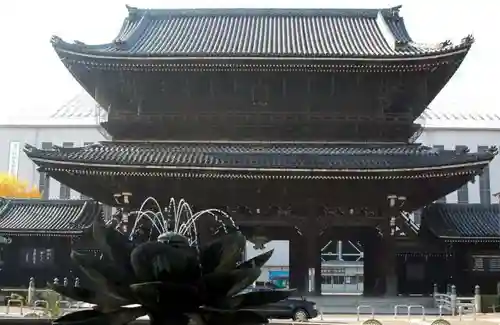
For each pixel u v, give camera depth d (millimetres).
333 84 43125
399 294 44469
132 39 46531
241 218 41781
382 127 43344
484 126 87062
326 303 40281
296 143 43000
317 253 41188
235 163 38812
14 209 49344
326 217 41625
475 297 41219
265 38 48219
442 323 27328
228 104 43750
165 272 12953
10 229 46094
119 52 41500
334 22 52312
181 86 43500
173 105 43969
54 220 47719
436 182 39781
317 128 43688
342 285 75750
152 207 41438
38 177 87062
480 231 44938
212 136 44000
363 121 43219
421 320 35094
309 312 33938
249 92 43531
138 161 38750
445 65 41375
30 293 42375
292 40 47625
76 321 13578
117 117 44156
